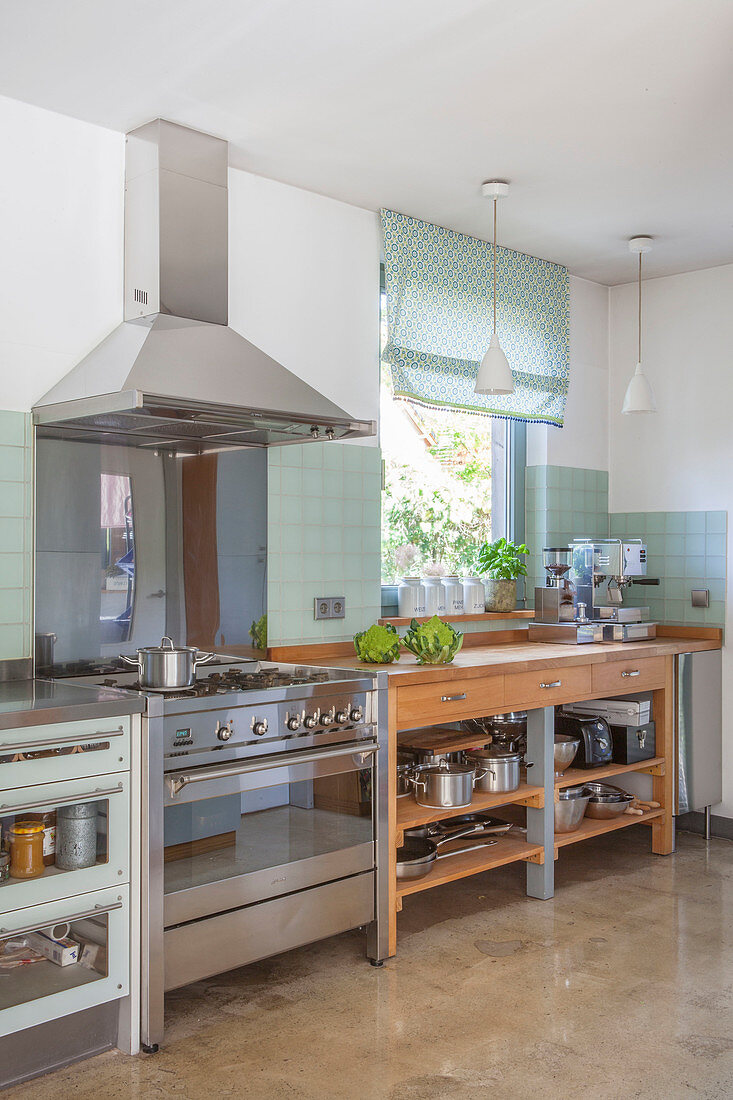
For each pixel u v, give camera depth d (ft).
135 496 10.30
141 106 9.53
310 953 10.16
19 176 9.41
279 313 11.60
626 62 8.63
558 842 12.00
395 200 12.20
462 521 14.71
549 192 11.88
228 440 10.93
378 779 9.77
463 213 12.65
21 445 9.42
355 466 12.58
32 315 9.52
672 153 10.70
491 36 8.17
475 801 11.01
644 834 14.82
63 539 9.70
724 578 14.90
